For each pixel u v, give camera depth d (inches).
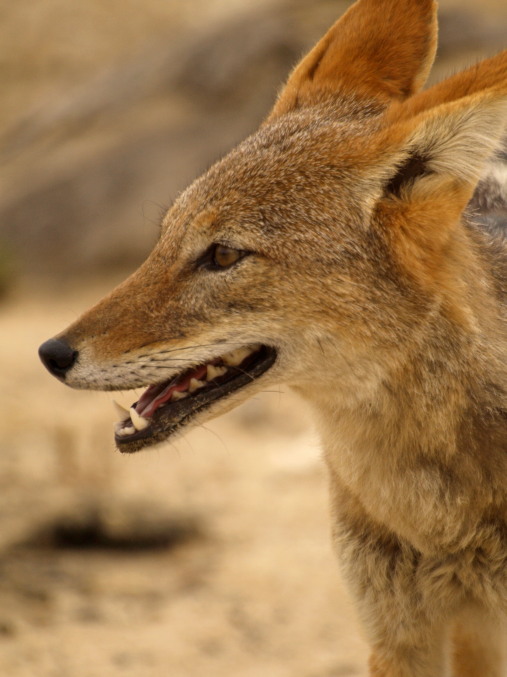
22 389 1133.1
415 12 461.4
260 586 668.1
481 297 400.5
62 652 569.3
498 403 388.2
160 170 1766.7
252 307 399.9
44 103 2273.6
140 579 675.4
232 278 400.5
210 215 404.5
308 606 641.0
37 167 1937.7
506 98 355.3
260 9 2064.5
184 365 404.8
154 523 753.6
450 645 462.9
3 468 860.6
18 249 1754.4
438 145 378.0
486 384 388.5
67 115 2068.2
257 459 925.8
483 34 1855.3
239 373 416.2
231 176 414.3
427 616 418.3
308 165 407.8
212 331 402.9
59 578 668.1
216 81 1925.4
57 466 869.8
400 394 386.3
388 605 424.5
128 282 421.1
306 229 399.2
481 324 394.3
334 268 393.7
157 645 585.6
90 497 789.9
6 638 580.1
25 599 632.4
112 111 2007.9
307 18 2007.9
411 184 387.9
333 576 681.0
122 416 421.4
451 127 373.1
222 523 774.5
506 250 441.7
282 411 1053.8
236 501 820.0
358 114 434.0
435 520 389.7
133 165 1797.5
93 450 912.9
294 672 560.7
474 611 417.4
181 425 415.5
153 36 2743.6
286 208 402.6
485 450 385.4
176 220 421.1
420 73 457.1
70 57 2672.2
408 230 385.4
